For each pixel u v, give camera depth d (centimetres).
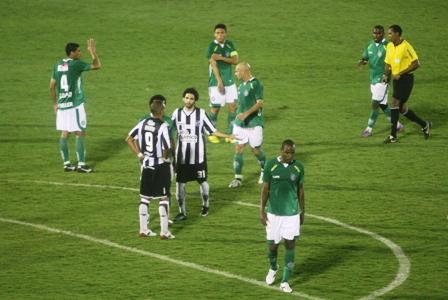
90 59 8081
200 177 4325
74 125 5138
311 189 4816
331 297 3381
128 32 8862
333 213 4409
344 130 6109
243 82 4791
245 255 3841
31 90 7206
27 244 3991
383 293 3409
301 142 5812
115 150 5681
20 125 6275
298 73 7719
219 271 3650
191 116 4294
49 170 5234
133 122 6353
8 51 8294
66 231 4166
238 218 4350
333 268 3691
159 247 3944
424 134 5838
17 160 5444
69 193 4769
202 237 4078
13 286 3497
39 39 8638
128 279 3562
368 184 4894
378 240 4019
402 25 8969
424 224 4231
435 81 7431
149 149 4016
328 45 8488
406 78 5650
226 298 3372
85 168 5188
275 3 9719
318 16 9288
